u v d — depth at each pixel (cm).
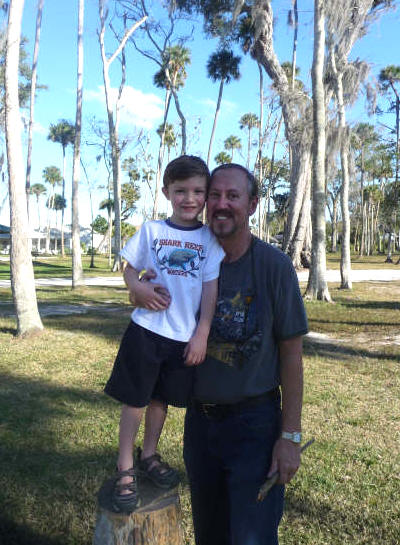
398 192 4556
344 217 2216
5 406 609
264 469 221
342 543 343
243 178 220
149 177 4994
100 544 216
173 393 225
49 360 852
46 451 484
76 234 2256
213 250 222
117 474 217
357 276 3141
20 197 1045
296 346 224
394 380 754
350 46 1955
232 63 3141
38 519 370
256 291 221
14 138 1027
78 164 2236
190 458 241
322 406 629
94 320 1302
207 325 219
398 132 4291
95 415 581
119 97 3139
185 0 2486
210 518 238
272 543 219
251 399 226
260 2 2428
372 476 439
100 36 2694
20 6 988
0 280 2733
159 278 220
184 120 2998
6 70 1002
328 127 2084
